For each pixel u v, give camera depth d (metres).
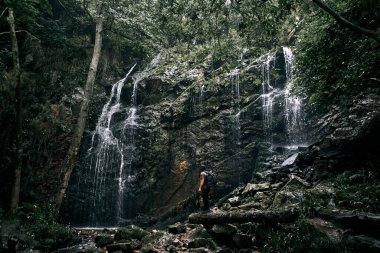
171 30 8.40
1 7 12.72
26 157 13.20
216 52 9.70
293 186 9.16
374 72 8.57
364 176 8.05
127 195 15.22
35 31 16.05
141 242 8.23
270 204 8.74
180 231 8.39
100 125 16.75
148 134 16.28
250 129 15.41
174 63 16.16
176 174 15.09
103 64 18.36
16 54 11.33
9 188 12.45
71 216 14.53
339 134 9.47
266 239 6.77
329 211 6.71
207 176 9.48
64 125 14.85
